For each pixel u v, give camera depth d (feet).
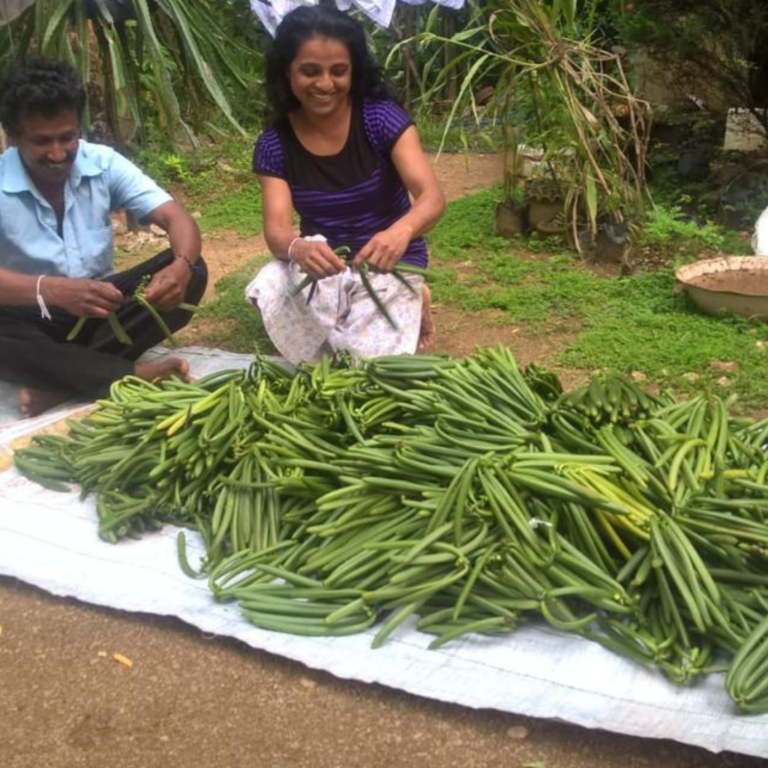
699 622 6.97
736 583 7.44
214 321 15.17
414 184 11.25
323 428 9.22
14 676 7.77
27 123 10.75
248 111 25.90
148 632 8.14
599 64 17.67
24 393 11.87
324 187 11.69
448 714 7.17
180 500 9.22
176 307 11.97
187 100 24.86
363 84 11.32
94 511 9.57
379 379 9.59
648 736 6.60
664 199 19.88
